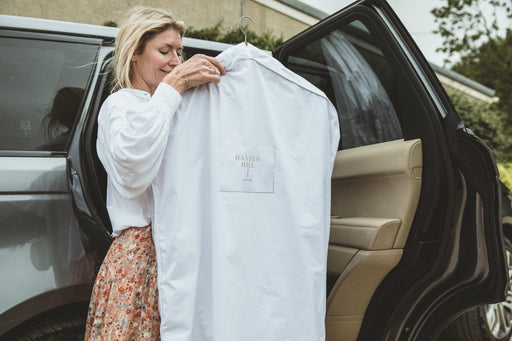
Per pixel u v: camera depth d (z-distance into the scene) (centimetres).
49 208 174
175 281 142
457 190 177
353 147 224
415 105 184
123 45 155
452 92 1255
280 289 151
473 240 182
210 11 737
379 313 197
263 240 151
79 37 203
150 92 166
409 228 185
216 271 145
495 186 171
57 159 185
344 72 221
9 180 171
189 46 227
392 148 186
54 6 591
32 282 163
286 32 839
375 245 181
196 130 150
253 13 788
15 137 183
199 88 152
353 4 203
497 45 1631
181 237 143
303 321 151
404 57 186
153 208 149
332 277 202
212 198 147
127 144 132
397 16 192
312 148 158
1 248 163
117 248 150
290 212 153
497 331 276
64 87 196
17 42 193
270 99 155
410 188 181
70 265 171
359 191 202
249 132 151
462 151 172
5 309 157
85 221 179
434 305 197
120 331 143
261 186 151
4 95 186
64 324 177
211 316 149
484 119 1223
